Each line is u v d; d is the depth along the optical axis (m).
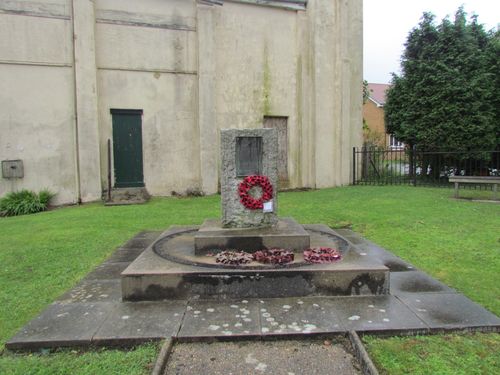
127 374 2.96
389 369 2.96
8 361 3.19
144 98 12.50
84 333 3.49
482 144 13.78
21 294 4.58
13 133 11.26
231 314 3.85
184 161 13.00
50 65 11.42
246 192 5.61
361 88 15.88
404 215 8.62
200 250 5.10
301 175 14.56
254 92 13.77
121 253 6.21
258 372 3.00
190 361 3.15
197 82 12.91
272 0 13.66
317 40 14.23
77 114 11.62
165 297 4.25
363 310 3.90
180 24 12.67
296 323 3.63
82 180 11.75
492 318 3.70
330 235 6.14
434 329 3.52
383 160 16.67
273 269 4.32
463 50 13.98
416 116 14.68
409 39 15.20
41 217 9.54
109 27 12.04
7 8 11.00
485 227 7.48
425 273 5.05
